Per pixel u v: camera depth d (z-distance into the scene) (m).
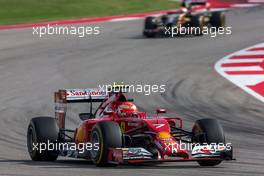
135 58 99.00
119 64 94.12
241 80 79.31
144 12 157.50
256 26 131.00
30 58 101.44
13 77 86.69
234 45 109.19
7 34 127.00
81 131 40.75
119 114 40.41
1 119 62.31
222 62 93.44
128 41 116.25
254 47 105.88
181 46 109.38
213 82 78.69
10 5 158.75
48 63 96.56
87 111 65.19
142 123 38.44
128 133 38.69
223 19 126.06
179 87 76.38
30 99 72.44
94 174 34.75
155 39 117.94
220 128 38.31
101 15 152.62
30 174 34.94
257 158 42.19
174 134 42.62
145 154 36.34
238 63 91.56
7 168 37.62
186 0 123.56
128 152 36.19
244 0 179.75
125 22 142.38
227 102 67.25
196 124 39.25
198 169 37.19
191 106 65.81
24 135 54.53
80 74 87.44
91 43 115.00
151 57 99.50
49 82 82.44
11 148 48.41
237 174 35.53
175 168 37.50
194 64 92.69
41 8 157.62
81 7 160.88
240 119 59.09
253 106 65.06
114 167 37.75
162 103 67.75
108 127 37.12
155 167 37.88
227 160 38.06
